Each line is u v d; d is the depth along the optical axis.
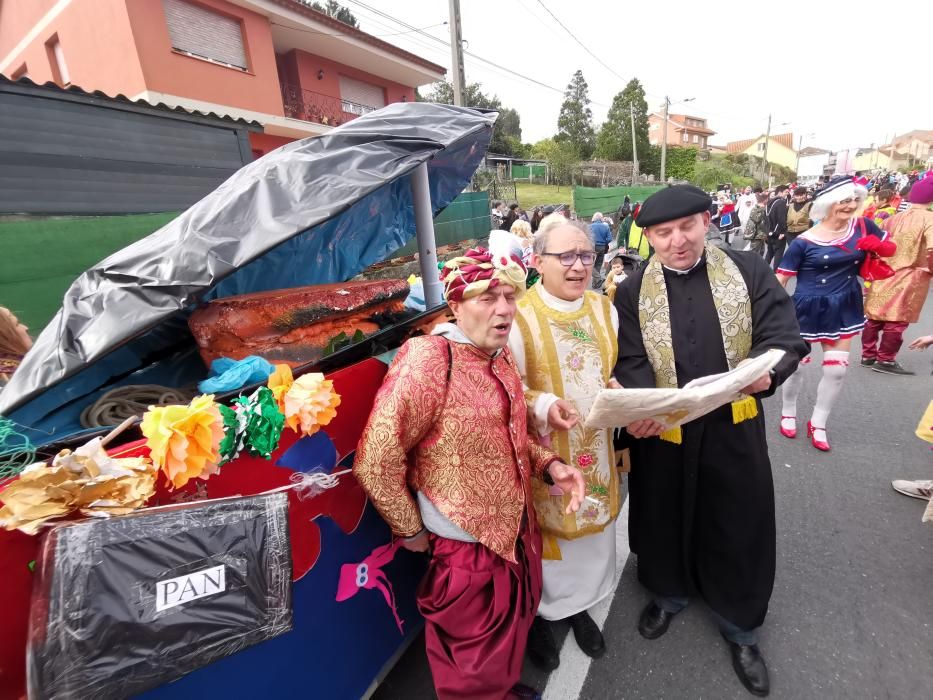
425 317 2.34
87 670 0.72
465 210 10.55
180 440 0.95
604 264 7.94
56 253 4.26
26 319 4.10
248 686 1.21
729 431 1.71
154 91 9.27
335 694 1.49
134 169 5.65
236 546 0.88
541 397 1.64
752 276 1.70
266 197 1.53
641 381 1.76
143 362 1.70
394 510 1.34
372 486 1.31
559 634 2.05
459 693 1.40
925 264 4.21
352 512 1.56
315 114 14.51
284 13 11.59
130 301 1.26
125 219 4.68
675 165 39.19
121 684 0.75
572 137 42.81
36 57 10.86
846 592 2.13
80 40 9.77
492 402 1.37
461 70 11.13
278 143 12.47
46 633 0.71
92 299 1.30
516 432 1.44
